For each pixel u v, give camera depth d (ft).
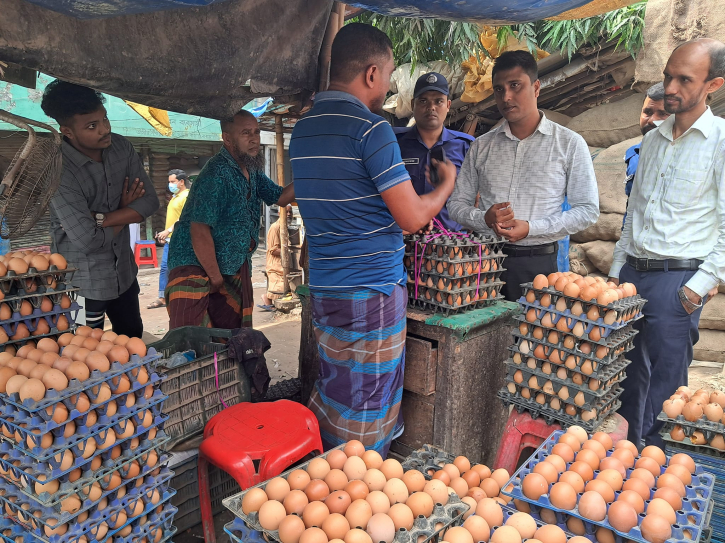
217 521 8.81
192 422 8.64
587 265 18.40
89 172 10.50
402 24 14.92
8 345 7.20
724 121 9.11
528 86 10.47
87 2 6.03
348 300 7.88
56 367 5.85
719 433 6.94
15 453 5.77
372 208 7.62
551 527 5.29
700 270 9.04
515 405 8.45
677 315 9.53
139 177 11.56
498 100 10.81
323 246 7.98
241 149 11.33
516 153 11.15
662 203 9.64
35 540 6.14
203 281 11.39
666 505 5.29
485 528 5.38
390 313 7.98
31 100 23.41
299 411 8.20
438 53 18.16
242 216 11.66
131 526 6.50
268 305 24.79
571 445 6.66
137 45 8.37
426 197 7.56
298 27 10.98
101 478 6.01
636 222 10.16
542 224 10.29
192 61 9.16
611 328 7.34
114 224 10.85
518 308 9.69
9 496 6.07
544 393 8.11
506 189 11.29
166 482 7.05
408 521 5.39
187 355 9.16
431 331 9.11
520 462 10.65
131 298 12.46
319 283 8.17
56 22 7.30
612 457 6.25
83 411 5.72
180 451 8.38
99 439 5.92
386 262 7.89
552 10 8.70
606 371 7.66
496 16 8.66
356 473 6.15
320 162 7.54
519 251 11.06
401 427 9.45
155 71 8.69
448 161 8.09
